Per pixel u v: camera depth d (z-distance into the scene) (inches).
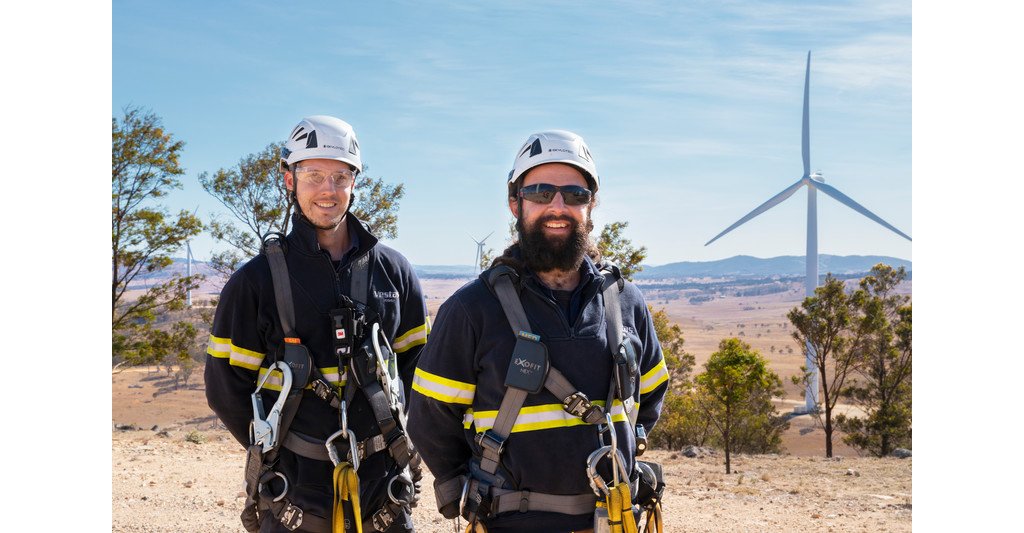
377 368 131.8
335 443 129.3
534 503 109.8
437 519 291.6
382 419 129.8
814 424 3203.7
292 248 133.0
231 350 131.5
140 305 1156.5
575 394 108.8
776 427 1576.0
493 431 110.3
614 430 109.8
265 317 131.5
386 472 134.0
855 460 730.2
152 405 3759.8
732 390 920.9
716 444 1385.3
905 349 1742.1
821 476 578.9
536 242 113.1
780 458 751.1
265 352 134.0
